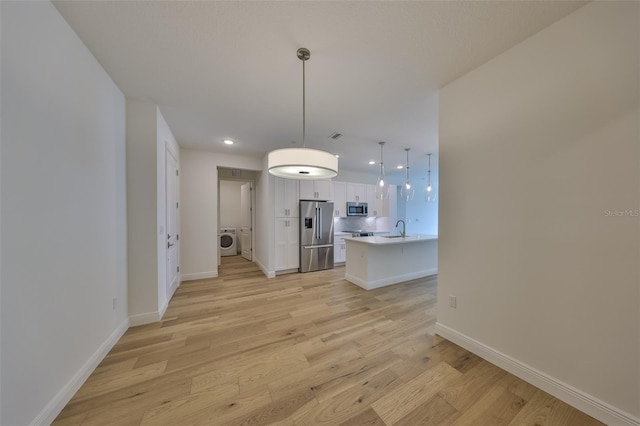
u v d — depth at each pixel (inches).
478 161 73.4
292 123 120.0
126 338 86.4
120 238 87.2
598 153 50.3
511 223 65.4
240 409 54.6
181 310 113.3
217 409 54.6
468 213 76.6
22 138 44.3
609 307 49.3
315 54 68.2
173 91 88.8
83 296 63.2
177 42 63.1
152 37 61.2
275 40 62.4
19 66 43.6
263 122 118.4
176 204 146.3
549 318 58.3
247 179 231.9
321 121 117.3
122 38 61.5
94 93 69.2
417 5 51.5
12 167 42.3
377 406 55.5
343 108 103.0
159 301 102.3
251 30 58.7
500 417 52.2
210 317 105.4
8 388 41.2
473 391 59.9
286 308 115.9
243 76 79.2
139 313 97.2
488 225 71.1
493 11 53.0
